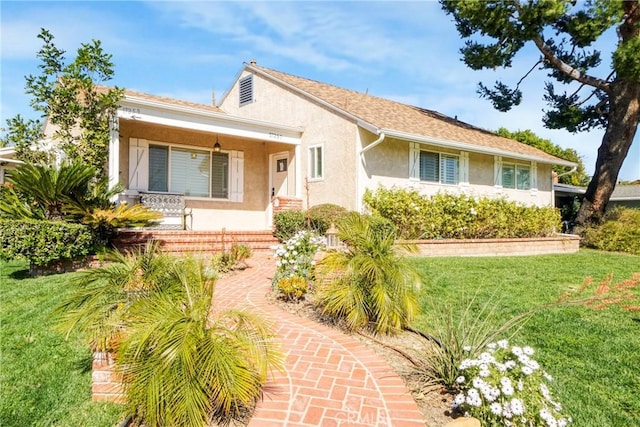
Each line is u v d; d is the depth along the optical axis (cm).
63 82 891
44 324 493
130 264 382
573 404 334
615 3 1372
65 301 363
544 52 1614
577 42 1590
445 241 1159
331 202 1250
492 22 1495
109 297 346
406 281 511
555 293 683
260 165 1478
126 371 287
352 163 1194
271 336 333
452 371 341
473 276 809
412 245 596
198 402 269
